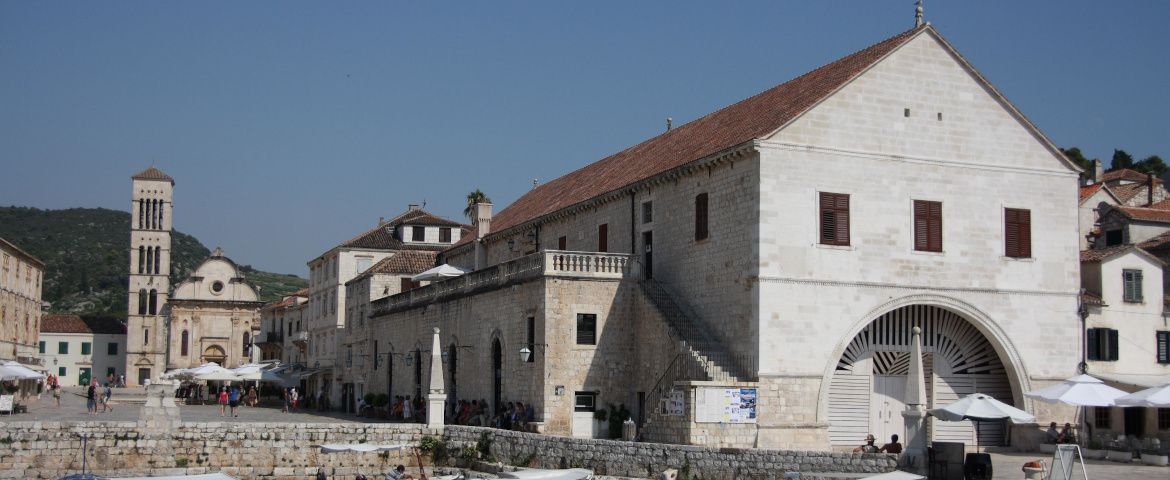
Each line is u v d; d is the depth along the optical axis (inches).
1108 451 1727.4
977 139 1893.5
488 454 1798.7
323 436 1884.8
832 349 1745.8
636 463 1517.0
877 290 1787.6
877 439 1803.6
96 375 6023.6
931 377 1860.2
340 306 3713.1
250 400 3772.1
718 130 2100.1
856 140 1796.3
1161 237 2305.6
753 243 1729.8
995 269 1882.4
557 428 1932.8
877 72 1823.3
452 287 2517.2
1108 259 2017.7
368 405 3034.0
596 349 1977.1
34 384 3599.9
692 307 1914.4
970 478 1299.2
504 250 2819.9
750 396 1684.3
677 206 1990.7
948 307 1843.0
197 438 1836.9
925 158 1846.7
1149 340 2027.6
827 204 1766.7
